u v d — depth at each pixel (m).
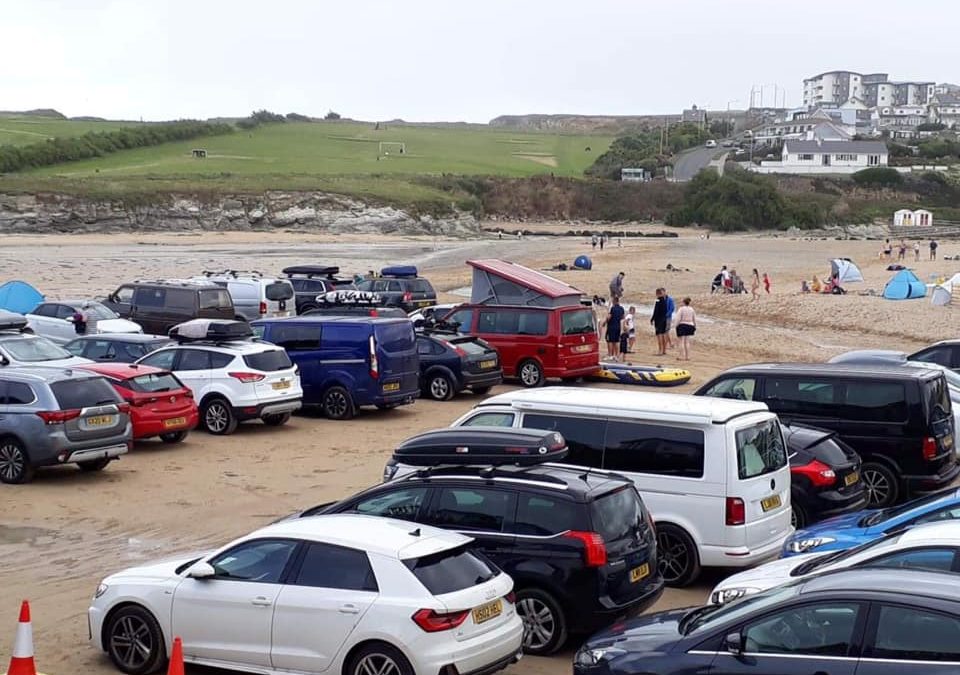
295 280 39.91
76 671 9.34
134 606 9.23
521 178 148.62
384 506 10.28
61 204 104.31
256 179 126.50
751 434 11.91
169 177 124.88
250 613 8.69
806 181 154.62
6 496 15.88
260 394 20.80
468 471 10.29
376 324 22.56
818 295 48.25
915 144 197.62
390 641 8.09
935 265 75.19
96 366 19.39
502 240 108.75
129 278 59.38
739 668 7.03
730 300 46.97
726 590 9.47
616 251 88.25
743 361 31.84
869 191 153.12
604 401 12.32
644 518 10.35
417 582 8.25
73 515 14.94
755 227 133.25
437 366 25.08
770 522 11.92
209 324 21.77
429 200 125.25
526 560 9.68
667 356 32.81
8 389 16.72
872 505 15.30
